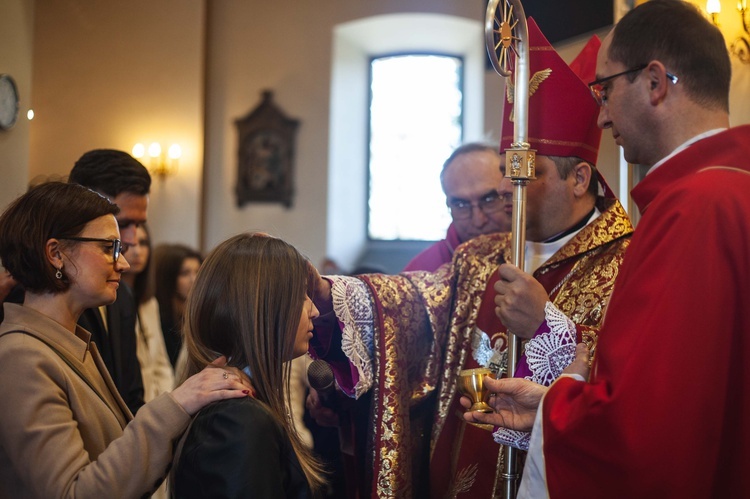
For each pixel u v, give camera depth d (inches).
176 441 64.3
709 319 52.6
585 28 129.3
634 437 51.4
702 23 59.8
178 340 156.6
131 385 101.0
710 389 52.0
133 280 131.4
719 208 54.0
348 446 88.9
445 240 114.7
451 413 84.8
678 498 51.1
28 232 67.1
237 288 65.1
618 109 61.7
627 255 58.1
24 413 62.0
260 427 59.9
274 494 58.7
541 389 62.4
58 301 69.1
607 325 55.9
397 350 83.7
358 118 388.2
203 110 366.6
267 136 366.3
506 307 71.3
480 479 79.4
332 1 366.3
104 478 60.4
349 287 84.4
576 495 54.2
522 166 70.4
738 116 93.0
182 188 359.3
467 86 386.0
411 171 393.7
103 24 365.7
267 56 369.1
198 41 361.1
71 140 364.2
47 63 366.3
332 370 83.7
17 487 63.8
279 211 365.1
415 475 86.7
